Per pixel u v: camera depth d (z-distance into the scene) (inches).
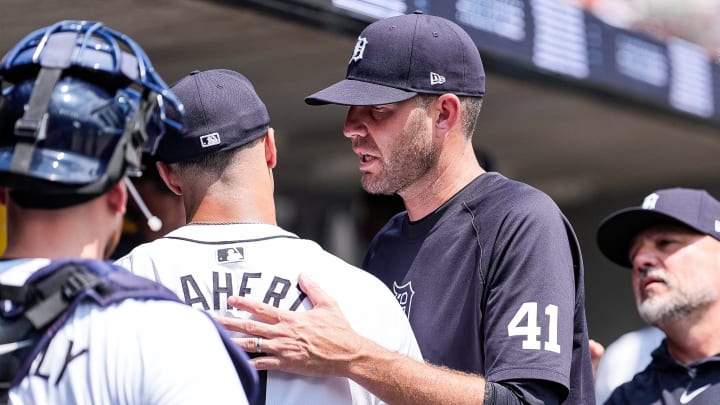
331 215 849.5
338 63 543.5
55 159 204.7
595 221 937.5
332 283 273.6
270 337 259.4
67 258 209.9
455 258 323.0
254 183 276.7
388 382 272.1
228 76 284.8
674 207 432.5
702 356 429.1
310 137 711.1
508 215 315.3
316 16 461.7
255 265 266.2
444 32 335.3
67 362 203.3
